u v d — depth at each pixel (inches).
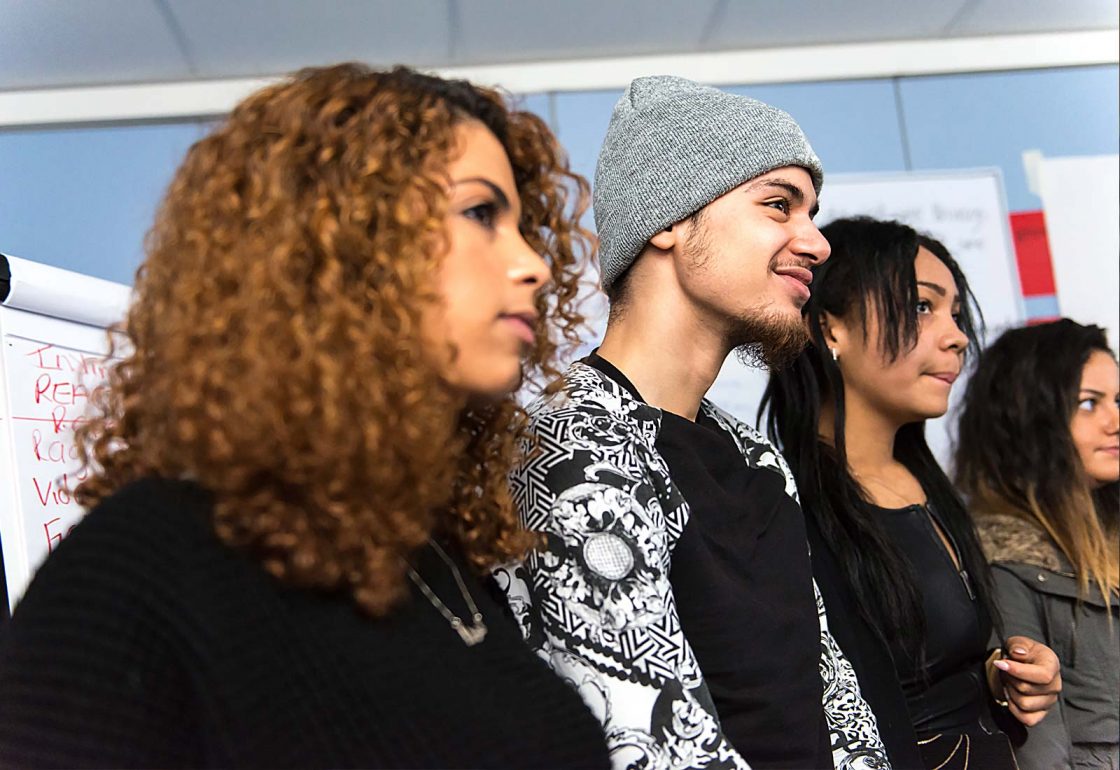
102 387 35.2
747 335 48.9
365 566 29.3
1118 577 76.7
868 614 57.6
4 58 114.7
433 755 28.8
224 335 28.7
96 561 27.4
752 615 43.1
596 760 32.3
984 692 63.0
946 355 66.2
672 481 44.2
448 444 33.1
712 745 36.5
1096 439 81.0
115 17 109.0
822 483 61.5
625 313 50.2
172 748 27.2
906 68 131.8
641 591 37.6
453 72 127.1
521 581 39.4
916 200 127.3
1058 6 125.6
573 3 115.5
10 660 27.0
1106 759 71.6
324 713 28.0
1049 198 131.0
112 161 121.2
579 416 41.2
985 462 82.7
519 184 39.0
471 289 32.1
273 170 30.4
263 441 28.0
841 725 51.1
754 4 119.6
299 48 119.1
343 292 29.8
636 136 50.1
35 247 118.2
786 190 49.2
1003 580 75.2
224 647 27.4
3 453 54.3
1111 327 128.6
